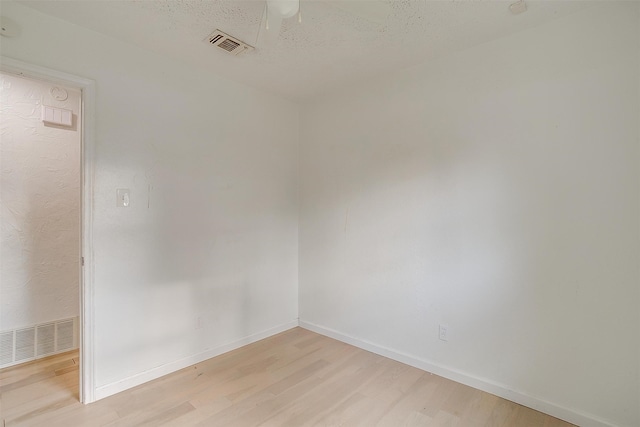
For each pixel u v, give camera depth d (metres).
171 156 2.51
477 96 2.29
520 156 2.12
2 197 2.59
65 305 2.88
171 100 2.50
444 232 2.46
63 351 2.86
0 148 2.59
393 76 2.75
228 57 2.48
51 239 2.82
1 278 2.58
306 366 2.64
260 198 3.15
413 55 2.44
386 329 2.81
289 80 2.89
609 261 1.84
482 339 2.29
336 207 3.17
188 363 2.63
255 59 2.51
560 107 1.98
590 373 1.90
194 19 2.00
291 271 3.46
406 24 2.03
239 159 2.97
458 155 2.38
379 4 1.53
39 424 1.91
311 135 3.40
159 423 1.93
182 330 2.60
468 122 2.34
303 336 3.26
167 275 2.50
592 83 1.88
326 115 3.26
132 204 2.31
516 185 2.14
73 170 2.93
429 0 1.79
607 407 1.85
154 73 2.41
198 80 2.67
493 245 2.23
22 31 1.87
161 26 2.07
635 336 1.78
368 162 2.92
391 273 2.77
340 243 3.14
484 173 2.27
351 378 2.45
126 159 2.28
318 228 3.34
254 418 1.98
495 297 2.23
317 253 3.35
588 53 1.89
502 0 1.79
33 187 2.73
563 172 1.97
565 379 1.98
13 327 2.63
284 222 3.39
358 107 3.00
